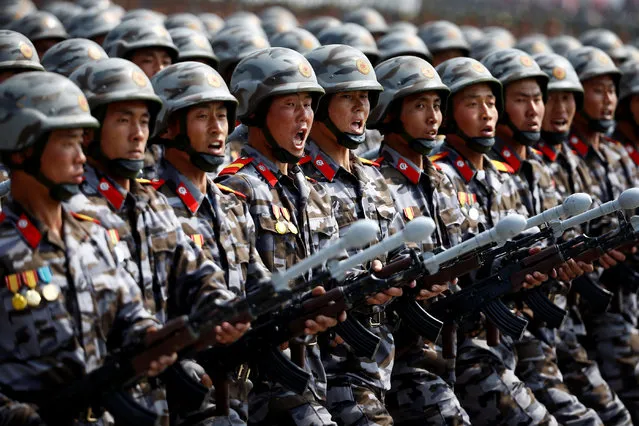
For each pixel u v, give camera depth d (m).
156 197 19.20
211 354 19.52
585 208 20.19
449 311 23.33
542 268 22.84
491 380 24.91
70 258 17.16
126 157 18.56
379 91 24.09
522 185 27.73
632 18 62.69
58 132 16.77
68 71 25.95
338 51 23.38
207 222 20.28
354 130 23.17
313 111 22.47
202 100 20.02
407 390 23.94
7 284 16.73
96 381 16.84
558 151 30.58
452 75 25.81
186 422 19.81
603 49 39.91
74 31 34.69
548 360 26.91
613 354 30.36
